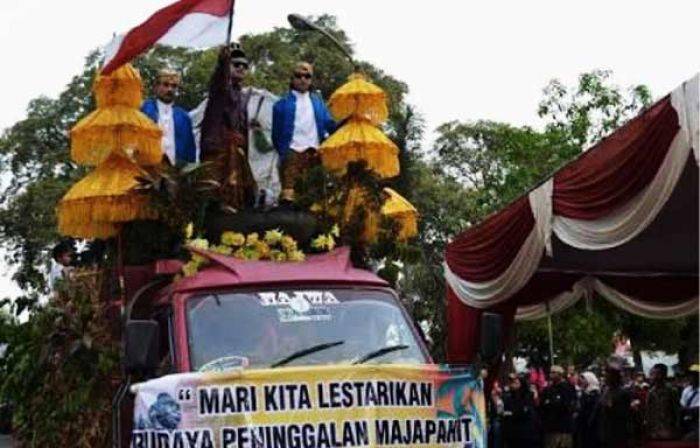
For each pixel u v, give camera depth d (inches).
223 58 413.4
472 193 1375.5
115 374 362.6
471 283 605.0
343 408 308.8
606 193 449.1
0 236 1357.0
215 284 340.5
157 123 422.0
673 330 1198.9
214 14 420.2
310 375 308.7
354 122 430.6
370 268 408.8
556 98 1135.6
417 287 635.5
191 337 329.4
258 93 431.8
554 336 1195.3
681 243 591.5
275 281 343.3
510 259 560.1
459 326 630.5
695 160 386.6
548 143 1131.9
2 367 405.1
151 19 412.2
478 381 330.3
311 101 435.2
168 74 429.4
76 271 404.5
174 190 374.3
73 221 386.9
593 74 1126.4
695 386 729.6
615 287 691.4
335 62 1272.1
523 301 665.6
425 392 318.3
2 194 1483.8
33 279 439.8
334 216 396.5
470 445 322.7
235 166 397.7
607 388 723.4
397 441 312.0
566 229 486.3
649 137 411.8
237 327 332.2
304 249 380.8
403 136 478.9
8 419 430.6
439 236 1312.7
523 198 530.9
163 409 303.3
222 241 365.7
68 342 372.8
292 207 394.9
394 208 424.5
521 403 766.5
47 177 1444.4
